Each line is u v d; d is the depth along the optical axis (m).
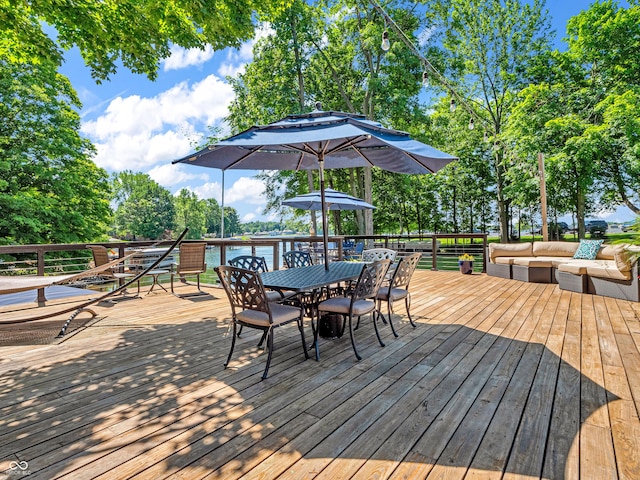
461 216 21.95
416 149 3.12
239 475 1.50
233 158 4.22
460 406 2.09
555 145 12.34
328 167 5.21
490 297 5.39
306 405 2.12
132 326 3.96
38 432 1.86
